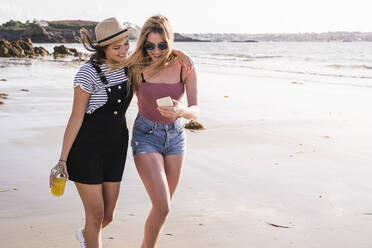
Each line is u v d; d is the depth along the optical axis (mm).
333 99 12109
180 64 3342
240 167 5668
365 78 18797
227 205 4352
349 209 4301
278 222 3955
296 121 8828
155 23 3084
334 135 7641
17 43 36438
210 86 14773
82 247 3045
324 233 3744
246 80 17141
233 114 9500
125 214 4074
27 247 3373
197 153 6309
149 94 3174
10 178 4949
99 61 2916
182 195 4617
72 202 4305
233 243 3521
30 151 6082
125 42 2953
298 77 18984
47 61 28016
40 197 4406
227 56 43875
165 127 3168
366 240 3623
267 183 5051
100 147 2893
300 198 4582
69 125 2834
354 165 5844
